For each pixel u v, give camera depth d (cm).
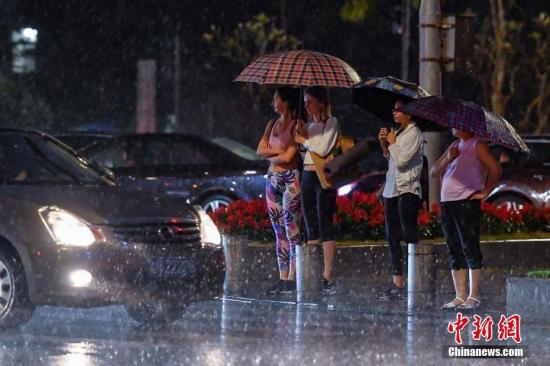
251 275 3450
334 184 2909
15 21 9319
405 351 2209
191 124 10106
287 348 2219
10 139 2630
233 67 9906
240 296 3025
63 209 2362
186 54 9975
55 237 2339
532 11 8488
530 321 2605
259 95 9512
